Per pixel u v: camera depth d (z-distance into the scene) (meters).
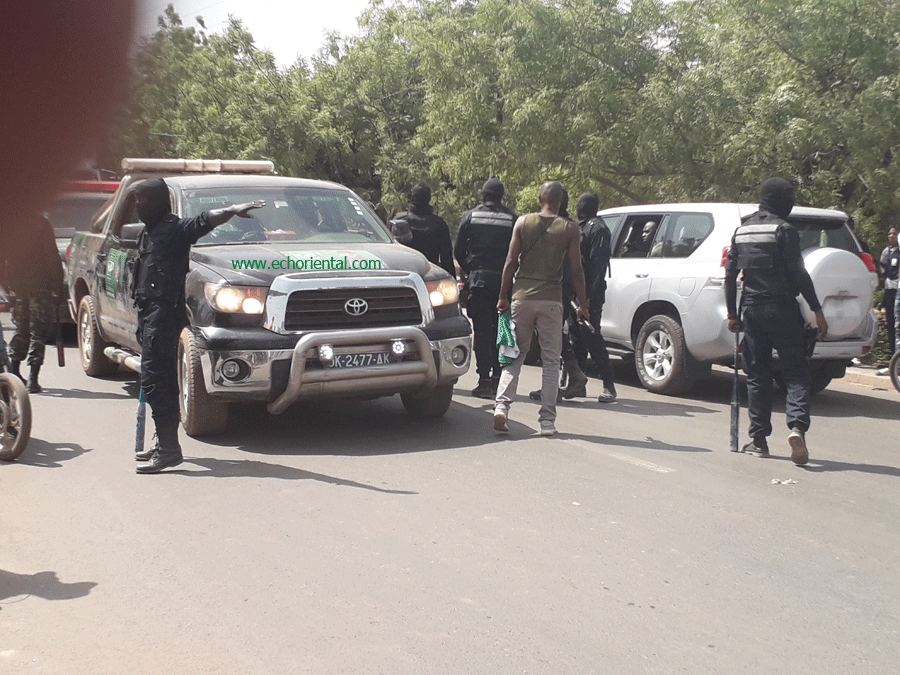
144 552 4.30
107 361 9.31
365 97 35.12
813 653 3.38
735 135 15.01
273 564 4.17
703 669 3.21
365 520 4.85
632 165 17.03
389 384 6.72
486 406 8.30
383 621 3.56
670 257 9.55
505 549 4.45
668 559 4.36
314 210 7.81
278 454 6.33
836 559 4.43
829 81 15.23
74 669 3.10
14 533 4.56
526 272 7.05
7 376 6.07
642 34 17.39
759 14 15.00
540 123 17.34
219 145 31.77
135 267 5.73
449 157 21.78
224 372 6.39
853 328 8.74
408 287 6.84
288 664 3.16
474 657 3.25
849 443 7.16
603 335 10.27
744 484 5.77
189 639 3.36
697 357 9.12
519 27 17.61
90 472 5.74
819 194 14.99
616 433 7.26
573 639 3.43
